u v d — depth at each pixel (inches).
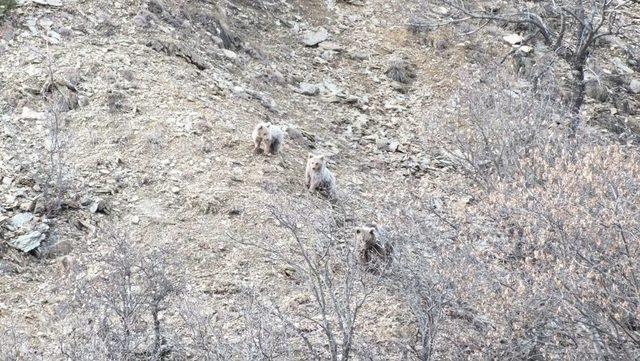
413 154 700.7
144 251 478.0
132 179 537.3
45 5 682.2
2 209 490.9
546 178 521.0
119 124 582.9
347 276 417.7
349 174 637.9
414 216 522.3
